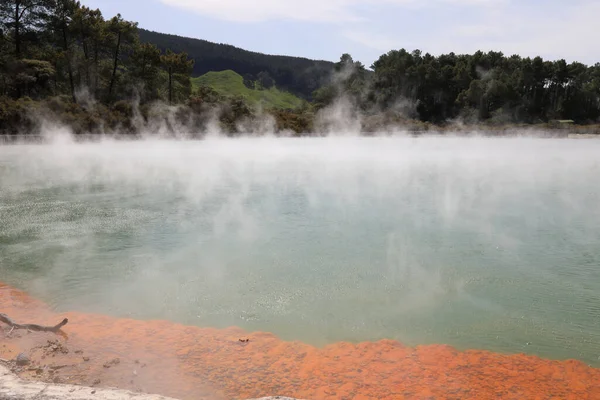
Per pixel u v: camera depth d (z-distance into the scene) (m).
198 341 3.58
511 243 6.25
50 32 41.53
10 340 3.59
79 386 2.56
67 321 3.75
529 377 3.06
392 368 3.18
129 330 3.78
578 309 4.13
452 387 2.94
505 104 57.53
